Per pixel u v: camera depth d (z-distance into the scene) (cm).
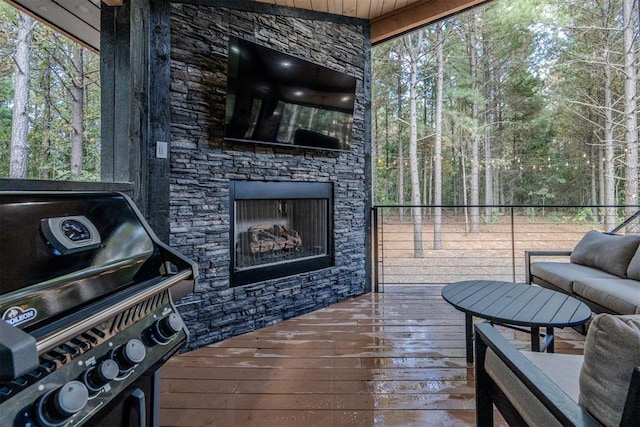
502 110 929
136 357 72
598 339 76
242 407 163
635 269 238
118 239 90
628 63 689
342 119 306
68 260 73
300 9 288
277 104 260
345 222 327
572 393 104
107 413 66
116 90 189
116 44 189
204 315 234
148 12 209
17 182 76
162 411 159
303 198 293
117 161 189
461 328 257
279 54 256
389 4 314
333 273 317
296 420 153
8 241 64
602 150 871
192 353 220
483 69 911
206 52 235
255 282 263
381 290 362
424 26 338
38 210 73
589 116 859
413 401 167
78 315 66
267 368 200
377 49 873
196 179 231
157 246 101
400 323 268
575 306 184
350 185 330
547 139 920
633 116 696
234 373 194
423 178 1038
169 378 189
